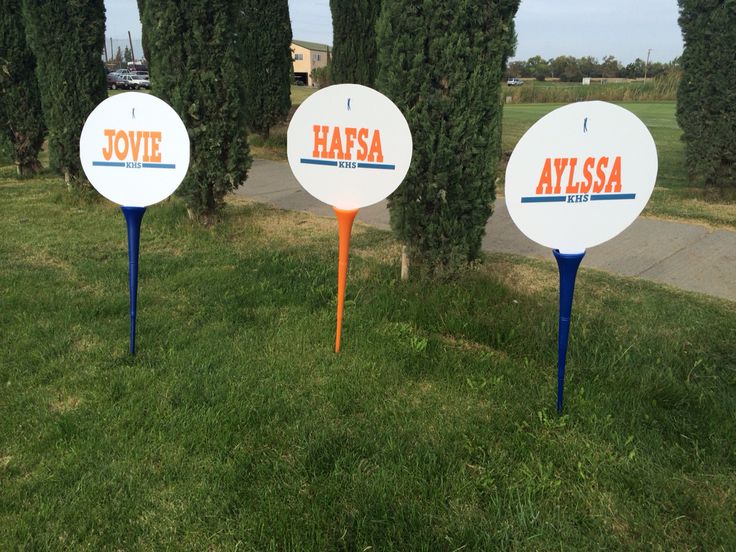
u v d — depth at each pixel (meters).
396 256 5.84
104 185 3.51
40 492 2.49
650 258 5.81
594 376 3.50
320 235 6.69
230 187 6.51
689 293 4.86
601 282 5.16
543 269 5.56
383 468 2.66
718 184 7.96
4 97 9.04
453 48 4.11
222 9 5.80
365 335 4.00
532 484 2.56
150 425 2.97
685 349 3.87
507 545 2.27
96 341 3.88
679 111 8.01
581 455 2.77
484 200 4.52
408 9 4.13
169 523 2.35
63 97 7.52
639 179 2.73
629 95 37.91
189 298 4.67
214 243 6.20
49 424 2.95
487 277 4.84
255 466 2.66
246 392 3.28
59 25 7.28
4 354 3.63
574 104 2.62
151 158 3.49
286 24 12.88
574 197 2.74
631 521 2.38
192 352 3.73
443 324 4.16
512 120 21.83
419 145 4.34
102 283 4.93
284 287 4.91
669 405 3.23
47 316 4.21
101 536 2.28
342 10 12.30
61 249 5.85
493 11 4.12
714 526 2.35
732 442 2.87
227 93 6.04
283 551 2.21
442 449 2.79
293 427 2.97
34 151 9.55
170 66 5.92
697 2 7.32
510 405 3.20
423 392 3.36
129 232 3.59
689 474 2.67
